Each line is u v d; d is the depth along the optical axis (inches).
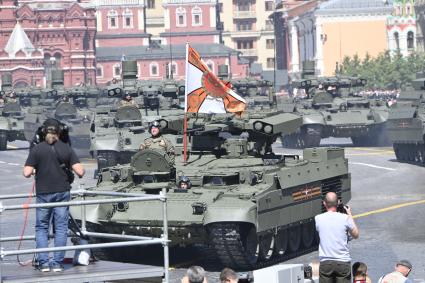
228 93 1865.2
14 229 2229.3
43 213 1175.6
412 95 3543.3
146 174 1796.3
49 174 1172.5
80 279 1088.8
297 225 1843.0
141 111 3481.8
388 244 1953.7
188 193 1738.4
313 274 1325.0
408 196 2669.8
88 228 1739.7
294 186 1798.7
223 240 1654.8
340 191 2042.3
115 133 3189.0
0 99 4852.4
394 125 3533.5
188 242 1711.4
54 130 1182.3
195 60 1834.4
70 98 4803.2
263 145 1945.1
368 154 3863.2
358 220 2284.7
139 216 1702.8
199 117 1980.8
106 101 4820.4
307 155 1991.9
